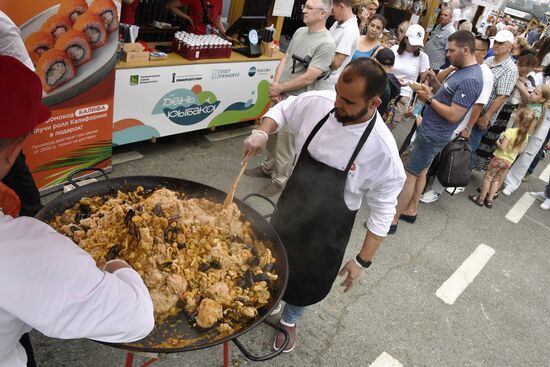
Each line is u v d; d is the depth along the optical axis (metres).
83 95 3.37
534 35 12.74
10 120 0.93
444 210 5.00
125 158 4.34
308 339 2.88
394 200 2.08
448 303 3.53
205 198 2.31
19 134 0.95
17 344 1.23
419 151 3.91
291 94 3.98
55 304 0.94
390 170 1.95
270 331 2.87
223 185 4.30
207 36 4.54
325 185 2.00
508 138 4.92
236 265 1.95
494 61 4.79
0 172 1.00
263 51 5.12
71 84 3.24
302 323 2.98
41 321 0.95
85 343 2.50
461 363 2.98
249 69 4.89
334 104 1.92
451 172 4.36
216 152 4.89
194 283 1.84
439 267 3.96
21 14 2.74
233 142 5.18
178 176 4.28
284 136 4.05
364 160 1.93
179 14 4.85
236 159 4.84
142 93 4.00
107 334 1.06
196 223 2.01
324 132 1.97
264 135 2.18
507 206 5.47
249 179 4.51
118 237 1.87
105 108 3.61
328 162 2.00
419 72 5.60
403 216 4.54
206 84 4.53
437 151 3.87
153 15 4.94
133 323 1.09
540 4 16.42
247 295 1.84
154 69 3.97
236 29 5.02
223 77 4.66
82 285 0.98
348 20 4.22
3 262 0.91
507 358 3.11
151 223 1.88
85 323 1.00
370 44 5.30
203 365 2.55
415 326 3.21
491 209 5.28
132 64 3.79
